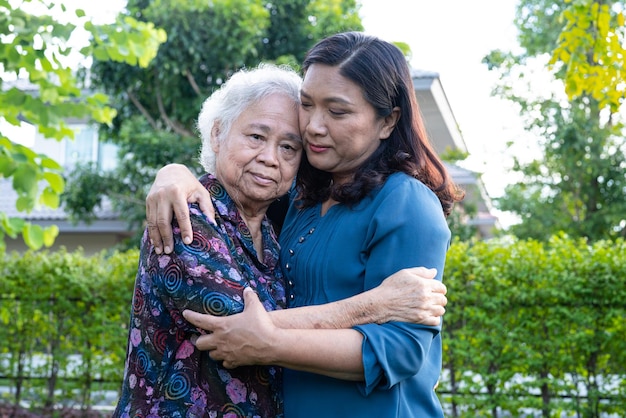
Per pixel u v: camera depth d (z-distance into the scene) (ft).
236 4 37.76
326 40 7.82
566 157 48.62
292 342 6.98
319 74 7.62
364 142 7.73
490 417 21.54
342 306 7.25
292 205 8.73
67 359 24.27
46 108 16.83
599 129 47.93
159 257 7.39
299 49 41.22
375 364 7.10
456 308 21.53
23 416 23.44
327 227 7.99
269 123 7.71
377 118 7.80
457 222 39.96
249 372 7.49
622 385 20.66
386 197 7.63
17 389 24.53
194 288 7.19
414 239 7.47
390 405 7.44
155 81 40.32
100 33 17.16
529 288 21.13
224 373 7.37
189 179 7.65
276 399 7.79
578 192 50.55
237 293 7.24
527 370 21.30
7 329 24.49
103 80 40.16
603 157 48.52
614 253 21.09
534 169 50.98
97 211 52.26
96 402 24.56
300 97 7.79
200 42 38.24
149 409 7.34
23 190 15.53
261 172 7.72
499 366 21.43
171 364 7.39
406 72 7.94
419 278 7.29
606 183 49.26
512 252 21.71
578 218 51.19
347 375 7.21
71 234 54.34
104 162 56.49
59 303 24.17
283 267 8.19
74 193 42.06
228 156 7.79
